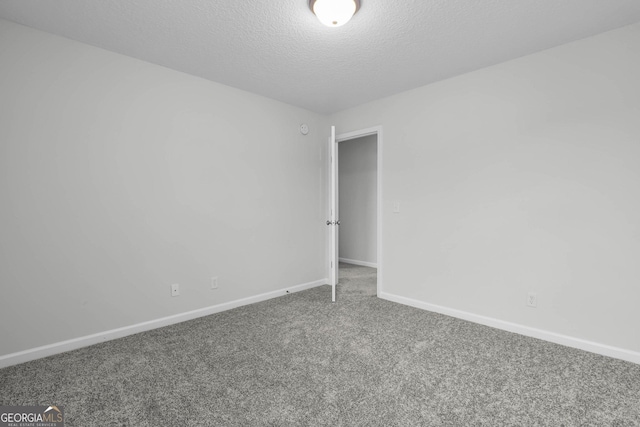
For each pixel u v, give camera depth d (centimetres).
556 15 188
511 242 251
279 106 349
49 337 211
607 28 203
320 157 400
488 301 265
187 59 247
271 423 144
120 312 241
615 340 208
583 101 217
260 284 335
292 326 262
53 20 193
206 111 287
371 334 245
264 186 336
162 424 144
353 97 336
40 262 207
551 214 232
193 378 182
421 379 181
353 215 559
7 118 194
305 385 175
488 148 261
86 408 155
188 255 278
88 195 224
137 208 248
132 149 244
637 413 151
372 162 527
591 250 216
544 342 231
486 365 197
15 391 169
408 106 315
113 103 235
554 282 231
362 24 196
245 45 224
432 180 298
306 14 186
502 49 230
